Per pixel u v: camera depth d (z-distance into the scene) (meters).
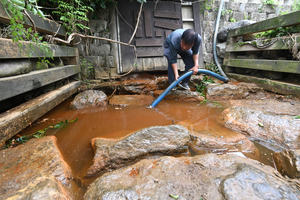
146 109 2.96
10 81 1.75
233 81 4.23
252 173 1.18
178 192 1.07
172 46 2.80
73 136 2.05
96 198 1.06
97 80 4.10
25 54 2.05
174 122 2.38
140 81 3.91
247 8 4.86
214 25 4.74
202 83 4.12
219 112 2.76
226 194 1.02
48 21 2.68
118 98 3.44
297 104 2.77
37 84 2.22
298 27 2.94
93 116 2.68
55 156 1.42
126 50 4.21
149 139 1.68
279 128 1.96
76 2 3.30
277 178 1.19
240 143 1.80
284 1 5.10
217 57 4.83
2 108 2.27
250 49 3.73
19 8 1.12
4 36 2.04
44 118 2.61
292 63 2.88
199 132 1.99
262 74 3.82
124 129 2.19
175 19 4.38
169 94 3.53
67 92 3.08
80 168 1.52
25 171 1.26
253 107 2.81
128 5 4.10
